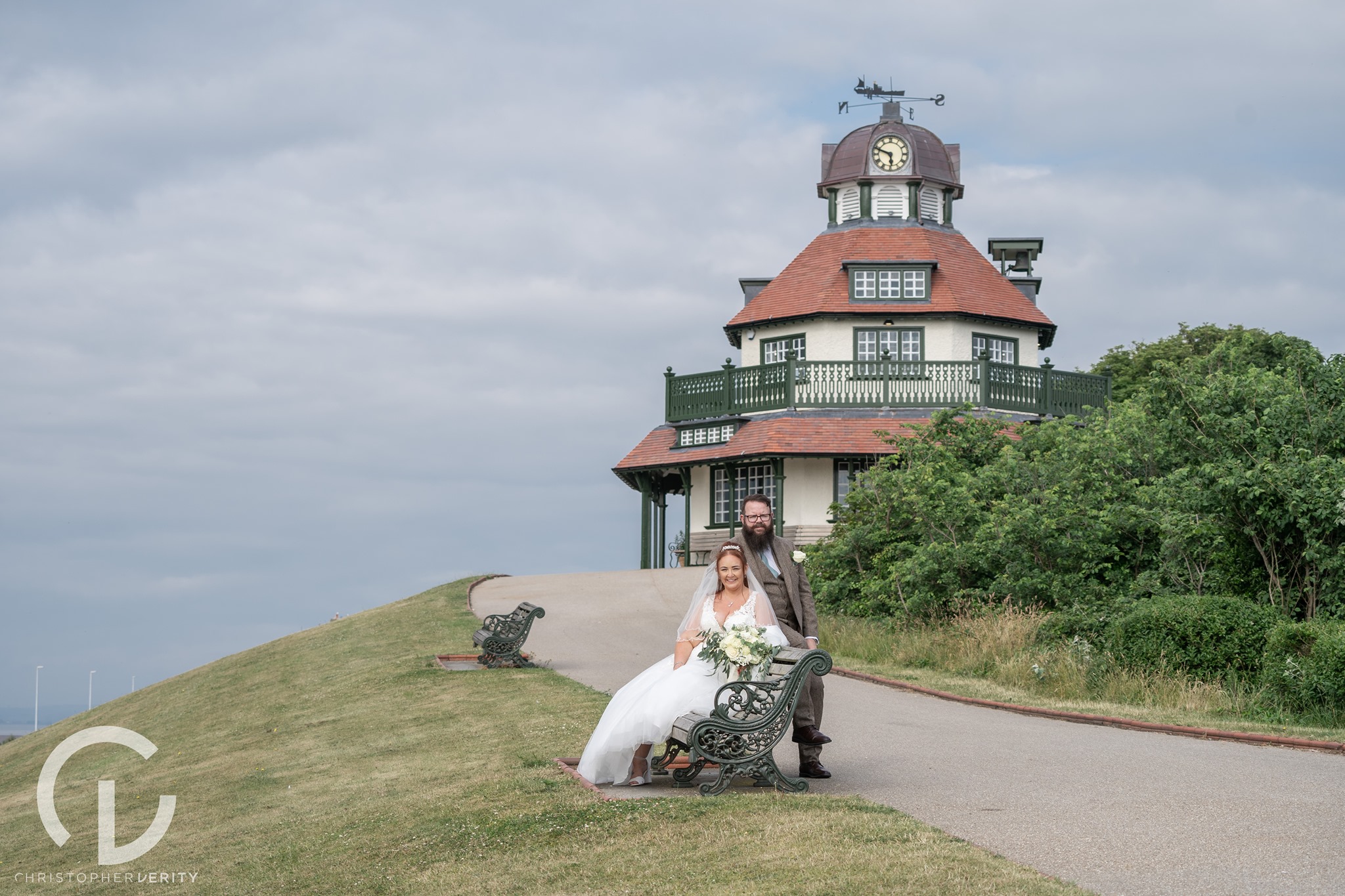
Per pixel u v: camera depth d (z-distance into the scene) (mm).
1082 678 14438
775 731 8422
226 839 9805
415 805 9297
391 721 13922
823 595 22031
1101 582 18562
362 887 7461
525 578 31734
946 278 36312
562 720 12523
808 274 37531
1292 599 15648
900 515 21938
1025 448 23281
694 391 35719
